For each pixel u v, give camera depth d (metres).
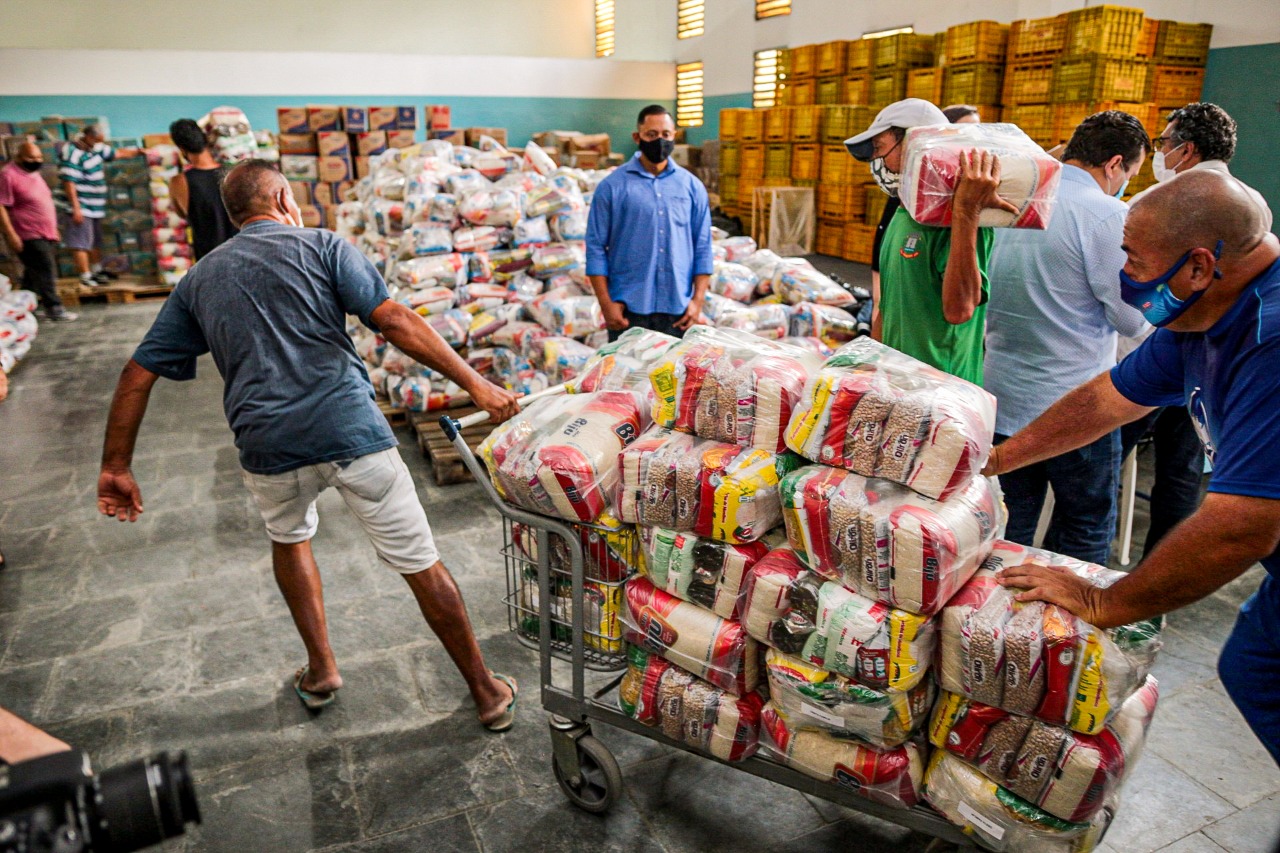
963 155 1.96
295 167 9.41
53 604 3.02
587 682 2.36
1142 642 1.37
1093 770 1.38
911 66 8.30
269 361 2.06
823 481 1.53
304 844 1.96
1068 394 1.72
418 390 4.46
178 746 2.29
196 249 6.16
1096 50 5.93
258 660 2.68
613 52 15.20
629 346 2.17
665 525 1.71
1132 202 1.36
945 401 1.47
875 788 1.59
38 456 4.52
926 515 1.43
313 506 2.34
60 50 10.55
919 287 2.26
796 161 9.70
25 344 6.22
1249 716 1.50
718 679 1.71
